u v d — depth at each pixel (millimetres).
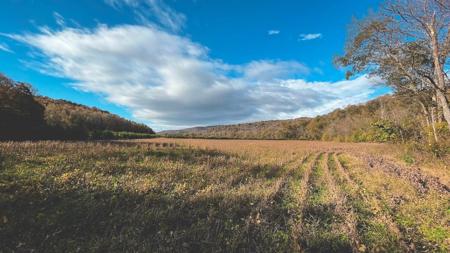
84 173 11109
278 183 11102
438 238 5910
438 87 17297
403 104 33812
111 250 4969
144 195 8508
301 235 5859
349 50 19906
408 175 13164
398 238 5758
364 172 14852
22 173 10320
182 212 7176
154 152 19484
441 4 16141
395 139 34688
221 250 5109
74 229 5875
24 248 5000
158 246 5168
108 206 7336
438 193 9438
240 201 8305
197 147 28625
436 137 22250
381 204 8297
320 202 8750
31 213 6535
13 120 34750
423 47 18188
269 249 5234
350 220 6785
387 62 19484
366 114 85438
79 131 50031
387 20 17812
